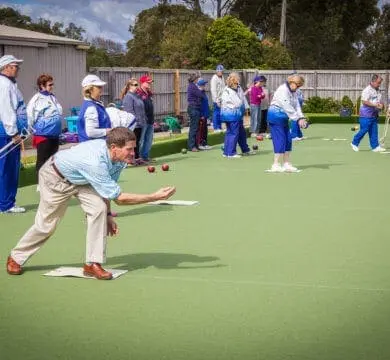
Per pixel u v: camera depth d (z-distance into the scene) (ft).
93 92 34.55
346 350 16.24
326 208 34.37
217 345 16.57
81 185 21.63
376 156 58.34
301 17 184.55
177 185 42.50
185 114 99.50
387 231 29.12
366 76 121.19
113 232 22.65
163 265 23.79
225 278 22.15
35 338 17.13
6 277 22.40
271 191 39.83
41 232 22.30
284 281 21.81
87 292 20.74
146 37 173.06
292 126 73.41
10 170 33.06
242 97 57.41
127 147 21.08
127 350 16.31
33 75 67.92
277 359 15.74
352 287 21.17
